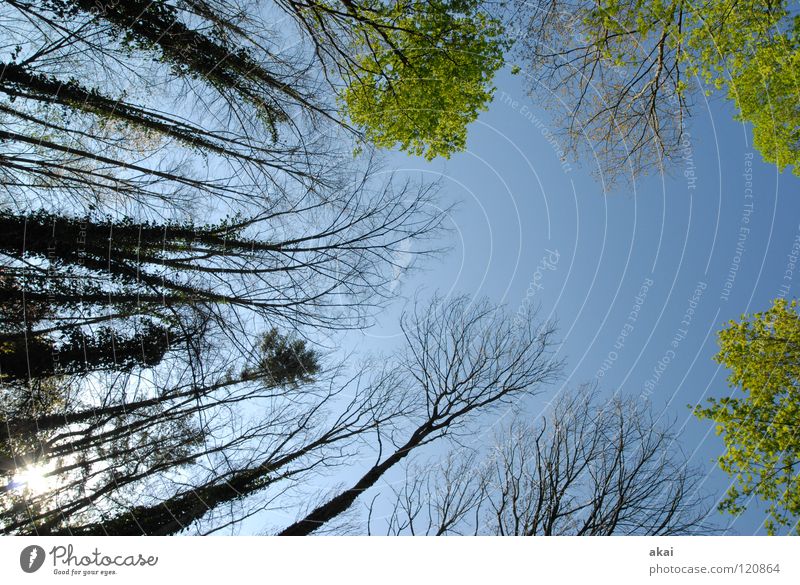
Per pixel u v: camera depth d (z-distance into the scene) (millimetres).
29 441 9406
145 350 10812
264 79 11312
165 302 10961
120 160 11281
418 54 13367
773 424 10398
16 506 9336
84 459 10469
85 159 10891
